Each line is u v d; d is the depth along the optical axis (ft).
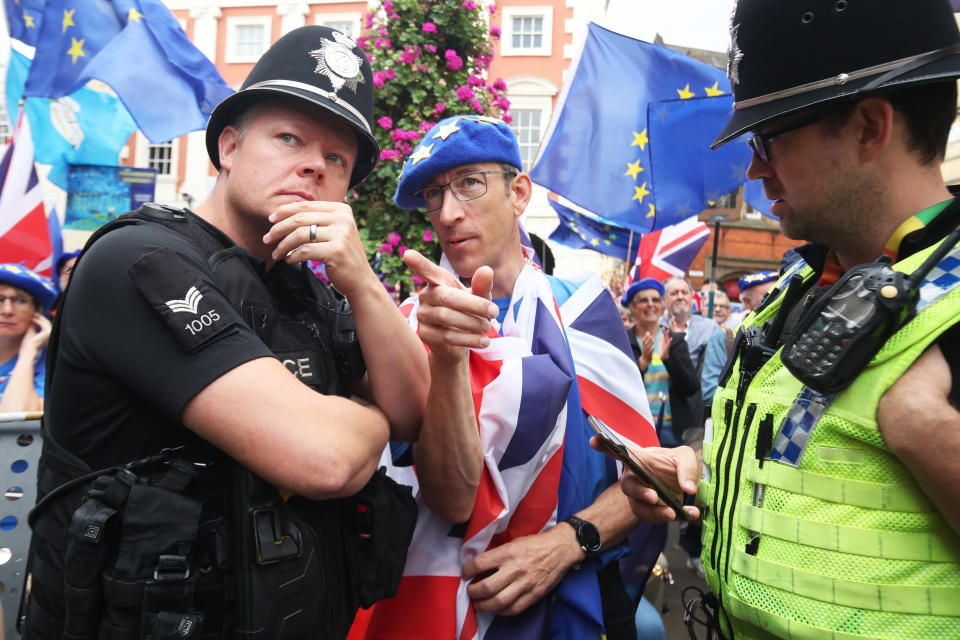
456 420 4.17
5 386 9.52
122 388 3.32
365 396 4.14
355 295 3.71
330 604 3.74
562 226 20.89
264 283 3.87
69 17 10.73
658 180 10.68
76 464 3.39
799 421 3.30
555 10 47.50
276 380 3.27
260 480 3.32
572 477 5.22
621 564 5.79
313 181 3.85
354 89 3.99
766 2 3.48
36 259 12.13
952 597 2.94
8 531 5.30
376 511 4.00
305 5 48.14
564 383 4.89
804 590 3.16
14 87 13.60
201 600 3.22
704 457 4.51
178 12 49.32
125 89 10.68
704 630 11.48
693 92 10.72
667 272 18.57
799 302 3.93
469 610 4.71
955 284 2.90
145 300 3.22
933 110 3.24
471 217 5.41
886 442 2.97
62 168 14.40
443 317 3.74
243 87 4.02
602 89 10.75
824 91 3.29
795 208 3.57
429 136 5.55
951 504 2.83
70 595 3.10
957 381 2.88
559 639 4.96
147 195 14.88
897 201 3.31
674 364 13.20
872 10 3.19
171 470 3.26
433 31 11.94
